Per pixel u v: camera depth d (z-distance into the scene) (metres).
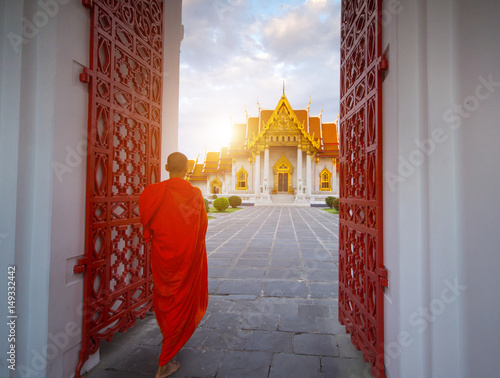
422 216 1.71
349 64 3.12
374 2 2.30
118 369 2.44
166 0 3.93
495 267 1.52
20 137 1.97
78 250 2.33
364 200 2.44
